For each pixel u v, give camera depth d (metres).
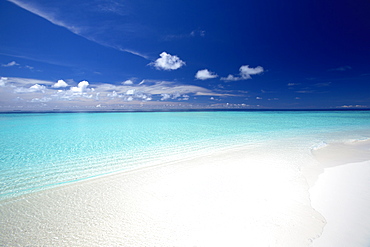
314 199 3.52
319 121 22.33
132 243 2.55
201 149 8.37
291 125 18.03
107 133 14.19
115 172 5.55
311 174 4.79
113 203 3.66
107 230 2.85
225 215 3.12
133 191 4.16
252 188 4.11
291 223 2.83
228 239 2.56
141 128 17.44
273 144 8.91
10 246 2.55
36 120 28.47
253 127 16.80
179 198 3.77
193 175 5.05
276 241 2.47
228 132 13.83
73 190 4.30
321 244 2.38
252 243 2.46
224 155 7.12
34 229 2.91
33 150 8.74
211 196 3.81
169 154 7.63
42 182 4.85
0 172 5.70
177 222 2.99
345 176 4.60
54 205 3.63
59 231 2.86
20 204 3.69
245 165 5.75
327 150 7.47
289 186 4.12
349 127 15.62
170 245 2.49
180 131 14.92
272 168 5.38
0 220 3.16
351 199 3.47
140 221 3.05
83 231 2.84
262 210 3.22
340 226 2.71
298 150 7.53
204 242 2.52
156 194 3.98
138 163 6.46
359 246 2.32
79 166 6.25
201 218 3.06
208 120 27.27
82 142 10.66
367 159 6.07
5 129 16.89
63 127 18.53
